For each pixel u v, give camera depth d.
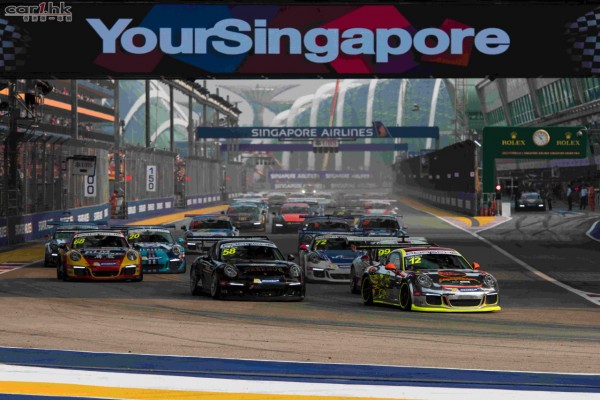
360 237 85.06
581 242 132.12
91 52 98.50
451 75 98.75
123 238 86.06
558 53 98.06
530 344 44.41
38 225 143.12
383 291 63.00
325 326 51.56
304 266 82.75
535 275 89.25
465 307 59.44
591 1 97.62
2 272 91.00
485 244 128.62
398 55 98.69
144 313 57.50
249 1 98.50
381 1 98.62
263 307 62.22
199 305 62.97
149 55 98.62
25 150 139.00
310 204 174.25
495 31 98.38
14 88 132.25
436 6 98.56
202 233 110.94
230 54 98.62
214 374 34.69
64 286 76.44
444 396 30.97
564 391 31.94
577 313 60.00
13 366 36.25
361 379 33.91
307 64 98.75
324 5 98.62
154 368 35.94
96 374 34.50
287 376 34.38
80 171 154.12
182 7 98.88
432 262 63.12
